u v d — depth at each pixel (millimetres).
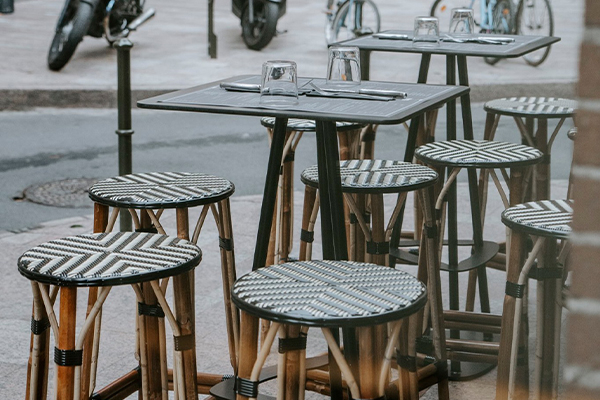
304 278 2010
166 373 2465
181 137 7910
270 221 2598
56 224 5293
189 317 2318
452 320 3287
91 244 2283
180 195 2613
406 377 2320
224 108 2242
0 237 5027
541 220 2350
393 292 1898
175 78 9906
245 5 11859
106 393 2643
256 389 1970
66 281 1998
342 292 1897
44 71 10125
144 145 7551
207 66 10719
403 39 4121
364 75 4996
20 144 7535
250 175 6570
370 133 4016
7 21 14148
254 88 2625
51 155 7148
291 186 3916
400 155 7211
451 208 3441
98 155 7164
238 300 1869
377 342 1948
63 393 2082
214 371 3305
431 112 3834
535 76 10172
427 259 2777
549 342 2498
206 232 5160
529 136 3615
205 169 6707
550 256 2455
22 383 3191
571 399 846
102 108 9242
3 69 10148
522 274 2400
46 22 14180
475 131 8258
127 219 4922
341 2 11922
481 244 3502
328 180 2416
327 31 12258
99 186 2752
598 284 832
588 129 815
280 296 1869
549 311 2480
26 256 2172
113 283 2008
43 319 2295
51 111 9047
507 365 2502
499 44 3887
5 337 3607
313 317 1733
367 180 2684
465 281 4332
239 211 5555
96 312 2062
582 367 845
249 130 8258
